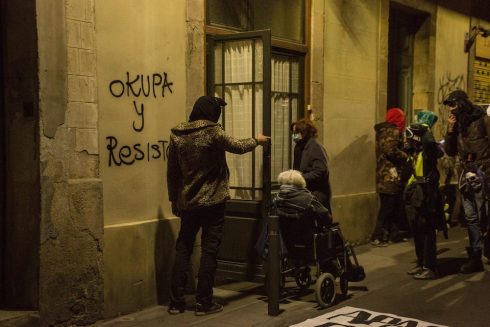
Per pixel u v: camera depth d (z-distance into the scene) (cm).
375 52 912
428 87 1054
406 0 973
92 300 501
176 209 531
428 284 638
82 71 492
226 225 597
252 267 582
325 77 809
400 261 761
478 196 675
